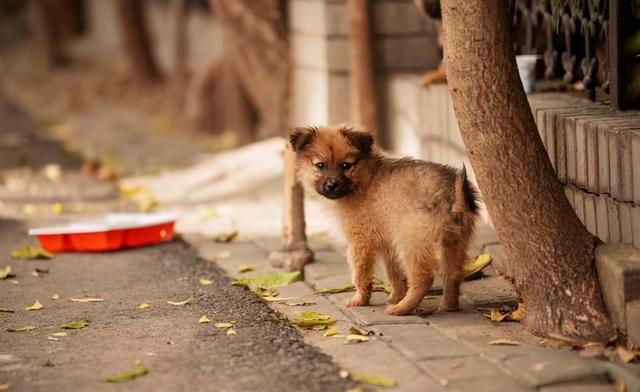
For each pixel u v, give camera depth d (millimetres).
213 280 10070
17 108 25312
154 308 9164
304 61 15438
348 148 8633
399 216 8414
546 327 7816
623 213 8109
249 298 9344
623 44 8953
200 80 20359
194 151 18781
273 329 8359
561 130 9086
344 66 14344
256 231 12086
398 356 7559
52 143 20406
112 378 7309
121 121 22672
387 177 8586
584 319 7691
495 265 9734
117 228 11328
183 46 22203
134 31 25141
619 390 6855
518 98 7836
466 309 8648
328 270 9984
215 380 7250
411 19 14133
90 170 17141
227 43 19156
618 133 8109
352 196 8688
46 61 30938
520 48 12023
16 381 7375
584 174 8742
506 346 7605
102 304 9375
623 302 7496
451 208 8227
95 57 31609
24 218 13547
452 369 7223
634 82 9008
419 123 12945
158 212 13586
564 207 7879
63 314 9086
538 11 11242
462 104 7887
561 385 6949
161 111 23375
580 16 10000
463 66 7820
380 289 9375
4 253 11508
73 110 24500
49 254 11164
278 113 16844
